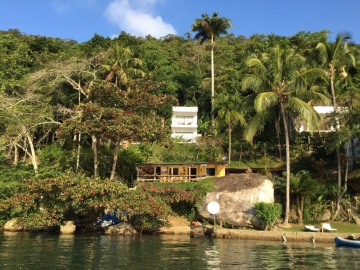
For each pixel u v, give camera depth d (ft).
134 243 66.08
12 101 111.55
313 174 113.19
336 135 93.35
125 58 135.33
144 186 89.25
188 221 90.99
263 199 83.87
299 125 134.31
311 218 93.86
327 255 54.65
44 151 122.31
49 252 54.90
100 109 86.53
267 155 147.84
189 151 144.77
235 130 149.89
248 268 44.37
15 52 145.89
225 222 84.33
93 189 73.56
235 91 168.66
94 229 85.30
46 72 116.67
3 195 90.38
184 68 212.84
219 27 159.43
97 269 42.86
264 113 96.32
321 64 108.37
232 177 93.04
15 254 52.90
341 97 99.19
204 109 188.85
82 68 121.80
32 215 76.18
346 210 94.68
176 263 46.91
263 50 187.93
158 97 97.09
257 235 74.54
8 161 128.16
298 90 89.61
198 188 91.30
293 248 61.98
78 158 113.70
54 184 73.31
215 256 52.65
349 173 102.73
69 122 89.40
